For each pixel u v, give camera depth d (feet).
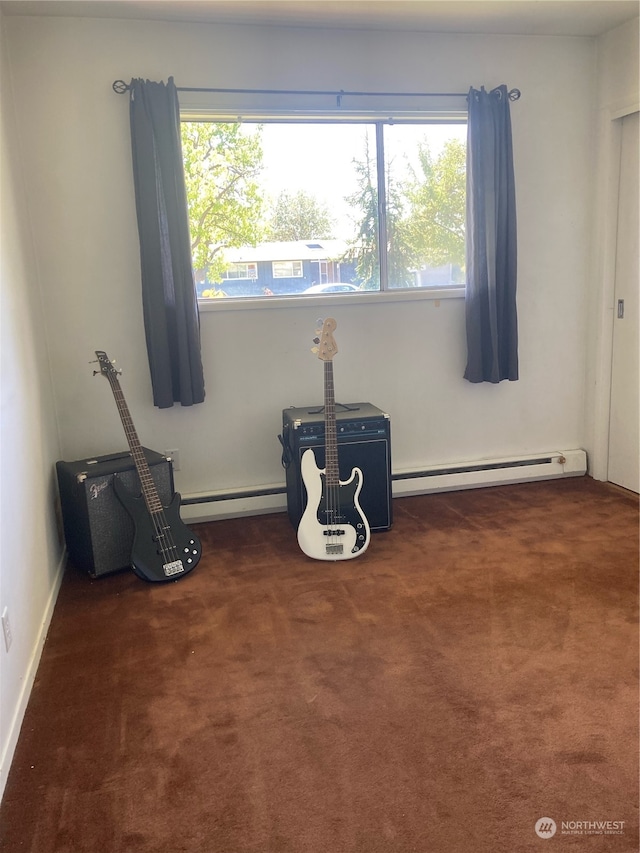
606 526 10.21
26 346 8.29
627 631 7.30
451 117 11.15
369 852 4.67
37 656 7.14
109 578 9.17
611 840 4.68
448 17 10.09
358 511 9.47
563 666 6.72
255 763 5.57
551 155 11.61
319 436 9.73
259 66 10.23
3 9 9.03
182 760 5.64
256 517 11.19
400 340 11.48
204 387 10.58
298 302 10.89
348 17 9.89
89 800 5.25
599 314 12.01
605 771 5.31
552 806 5.00
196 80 10.04
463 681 6.55
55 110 9.61
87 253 10.01
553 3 9.75
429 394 11.78
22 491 7.18
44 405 9.23
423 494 11.96
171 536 9.12
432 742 5.73
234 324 10.75
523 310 11.98
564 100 11.51
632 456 11.75
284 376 11.08
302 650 7.20
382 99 10.71
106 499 8.96
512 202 11.09
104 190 9.92
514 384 12.16
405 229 11.39
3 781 5.35
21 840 4.90
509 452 12.37
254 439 11.14
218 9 9.39
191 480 10.99
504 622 7.58
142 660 7.14
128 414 9.20
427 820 4.92
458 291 11.54
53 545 9.01
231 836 4.85
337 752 5.66
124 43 9.71
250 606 8.21
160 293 9.86
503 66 11.14
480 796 5.12
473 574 8.79
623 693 6.27
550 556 9.23
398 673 6.72
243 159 10.62
